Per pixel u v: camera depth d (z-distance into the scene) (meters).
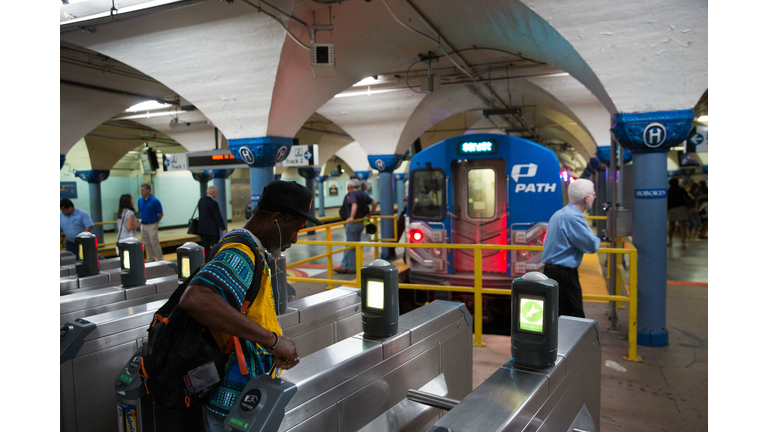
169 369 1.71
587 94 10.38
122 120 14.45
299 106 7.50
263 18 6.21
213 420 1.84
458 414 1.69
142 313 3.17
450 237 6.66
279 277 2.91
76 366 2.80
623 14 4.56
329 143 20.55
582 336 2.37
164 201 24.77
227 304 1.62
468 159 6.55
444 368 2.82
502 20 5.80
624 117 4.68
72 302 3.45
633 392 3.85
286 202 1.83
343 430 2.02
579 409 2.34
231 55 6.68
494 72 10.03
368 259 10.80
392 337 2.36
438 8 6.18
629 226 5.36
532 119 17.12
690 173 23.08
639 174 4.82
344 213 9.41
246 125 7.06
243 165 9.63
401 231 10.10
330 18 6.30
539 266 6.09
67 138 10.22
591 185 3.96
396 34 7.18
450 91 11.06
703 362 4.43
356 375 2.09
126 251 3.92
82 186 21.66
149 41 6.86
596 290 7.00
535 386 1.87
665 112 4.56
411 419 2.43
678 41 4.43
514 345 2.07
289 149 7.72
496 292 4.96
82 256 4.31
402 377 2.42
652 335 4.86
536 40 5.74
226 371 1.83
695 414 3.48
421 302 6.97
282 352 1.75
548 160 6.09
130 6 5.88
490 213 6.62
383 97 10.91
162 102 11.11
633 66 4.61
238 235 1.80
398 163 11.67
